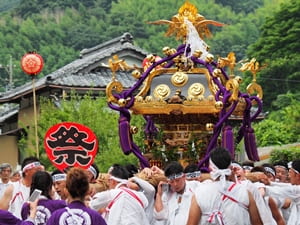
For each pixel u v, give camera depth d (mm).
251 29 71375
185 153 13125
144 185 10414
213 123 13438
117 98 13055
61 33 70188
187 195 10414
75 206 7887
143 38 70000
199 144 13094
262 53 52000
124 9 73312
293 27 50812
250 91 13492
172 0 74500
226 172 8664
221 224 8602
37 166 11328
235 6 83438
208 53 13312
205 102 12727
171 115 13367
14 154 43188
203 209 8648
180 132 13414
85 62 37375
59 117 28359
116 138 26828
